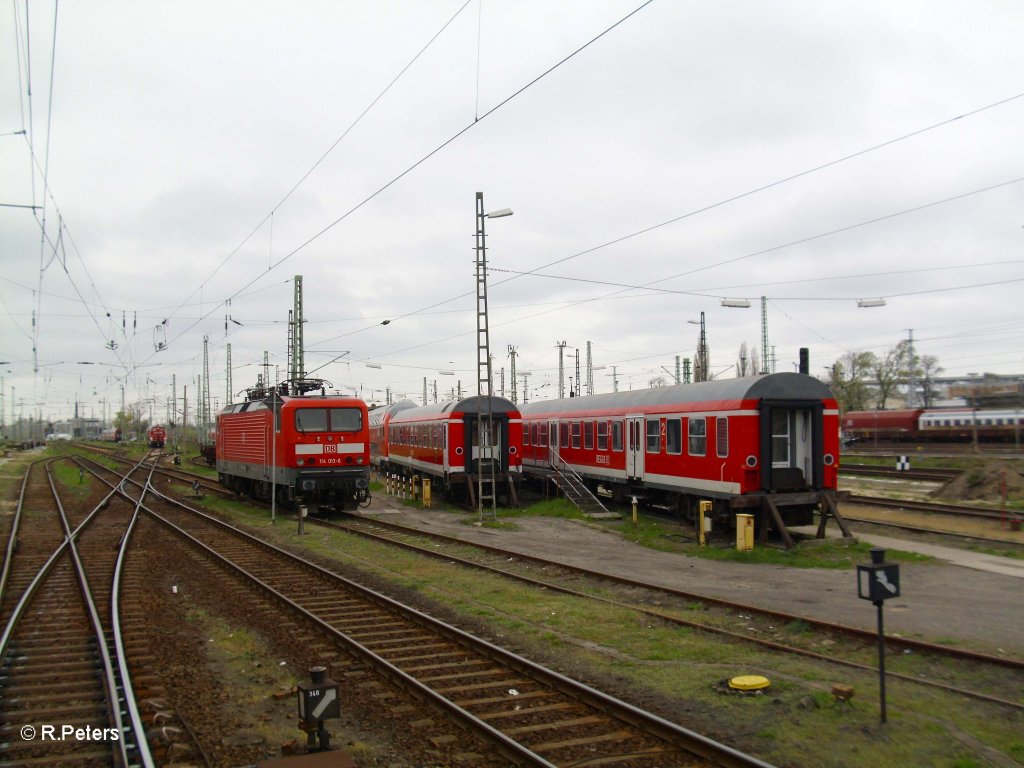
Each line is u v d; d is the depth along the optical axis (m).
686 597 12.95
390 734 7.29
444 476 29.31
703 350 41.25
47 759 6.76
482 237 24.78
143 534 21.56
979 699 8.00
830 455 19.30
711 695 8.22
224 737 7.20
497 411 29.06
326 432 25.58
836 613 11.95
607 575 14.67
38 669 9.34
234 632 11.00
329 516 26.62
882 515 23.42
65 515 26.47
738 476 18.91
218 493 35.38
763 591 13.66
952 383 89.56
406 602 12.91
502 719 7.58
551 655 9.83
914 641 9.88
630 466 24.59
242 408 31.31
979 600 12.73
